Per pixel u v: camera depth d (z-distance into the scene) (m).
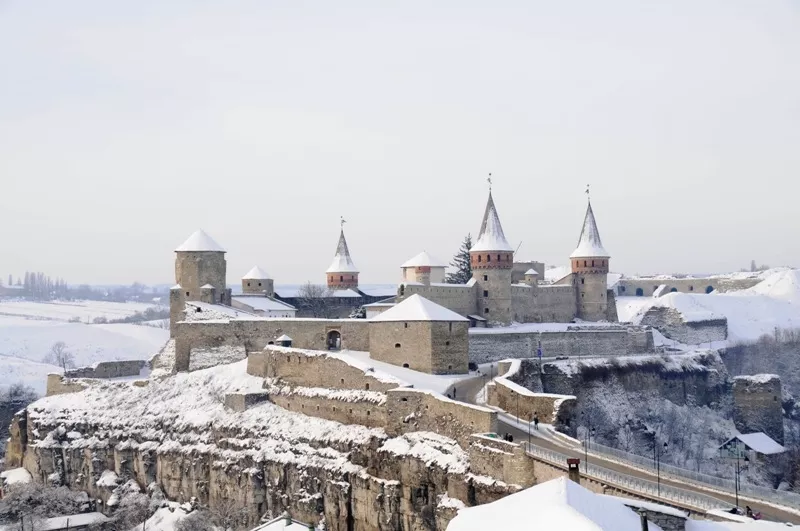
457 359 138.88
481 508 62.12
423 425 110.75
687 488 80.62
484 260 184.88
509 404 118.50
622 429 158.00
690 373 183.88
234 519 125.38
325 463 122.69
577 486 60.78
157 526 133.50
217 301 181.62
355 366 130.50
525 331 174.88
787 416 188.75
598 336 186.12
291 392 139.62
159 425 149.12
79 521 137.88
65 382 172.12
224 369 157.25
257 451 132.75
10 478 158.75
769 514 74.38
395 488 108.38
